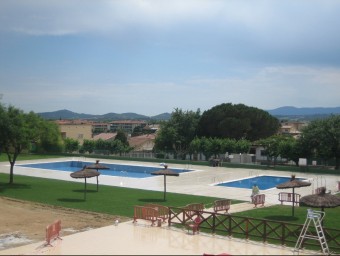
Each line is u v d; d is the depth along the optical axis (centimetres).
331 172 5759
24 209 2927
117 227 2356
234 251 1892
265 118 8919
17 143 4009
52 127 4575
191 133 9112
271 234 2183
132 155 8862
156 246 1959
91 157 7994
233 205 3133
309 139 6147
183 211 2350
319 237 1877
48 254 1836
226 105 9006
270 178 5431
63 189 3966
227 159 7425
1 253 1859
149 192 3859
